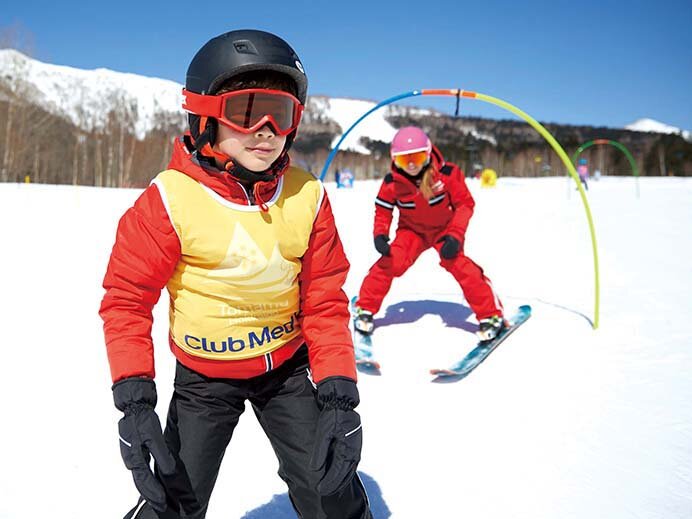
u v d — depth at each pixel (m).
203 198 1.54
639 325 4.20
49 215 9.88
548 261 6.80
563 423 2.82
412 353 3.95
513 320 4.35
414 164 4.02
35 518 2.07
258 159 1.52
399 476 2.41
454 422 2.90
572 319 4.41
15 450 2.53
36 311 4.61
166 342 3.98
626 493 2.21
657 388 3.14
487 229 9.58
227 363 1.63
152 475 1.37
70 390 3.17
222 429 1.65
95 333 4.13
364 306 4.24
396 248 4.23
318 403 1.68
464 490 2.29
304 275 1.70
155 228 1.51
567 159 4.26
